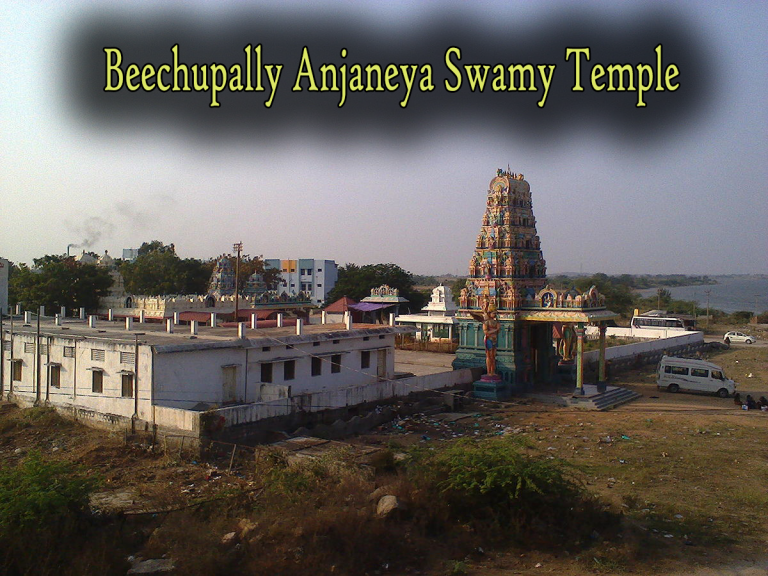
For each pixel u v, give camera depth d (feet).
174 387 91.25
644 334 227.40
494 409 119.24
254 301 215.92
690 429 102.17
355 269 327.06
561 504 57.31
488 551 53.01
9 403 110.63
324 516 53.01
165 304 194.39
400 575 48.78
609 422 107.86
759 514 63.05
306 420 97.04
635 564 50.78
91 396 97.09
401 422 105.09
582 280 367.04
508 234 136.87
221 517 57.62
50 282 208.03
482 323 137.08
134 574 45.78
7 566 46.21
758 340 254.68
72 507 52.65
